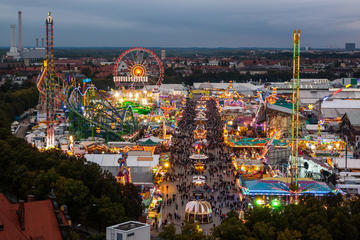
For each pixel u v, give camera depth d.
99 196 191.50
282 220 162.88
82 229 177.50
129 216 187.00
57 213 133.00
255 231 157.75
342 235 158.25
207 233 198.88
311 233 155.00
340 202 195.12
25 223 124.88
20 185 191.38
